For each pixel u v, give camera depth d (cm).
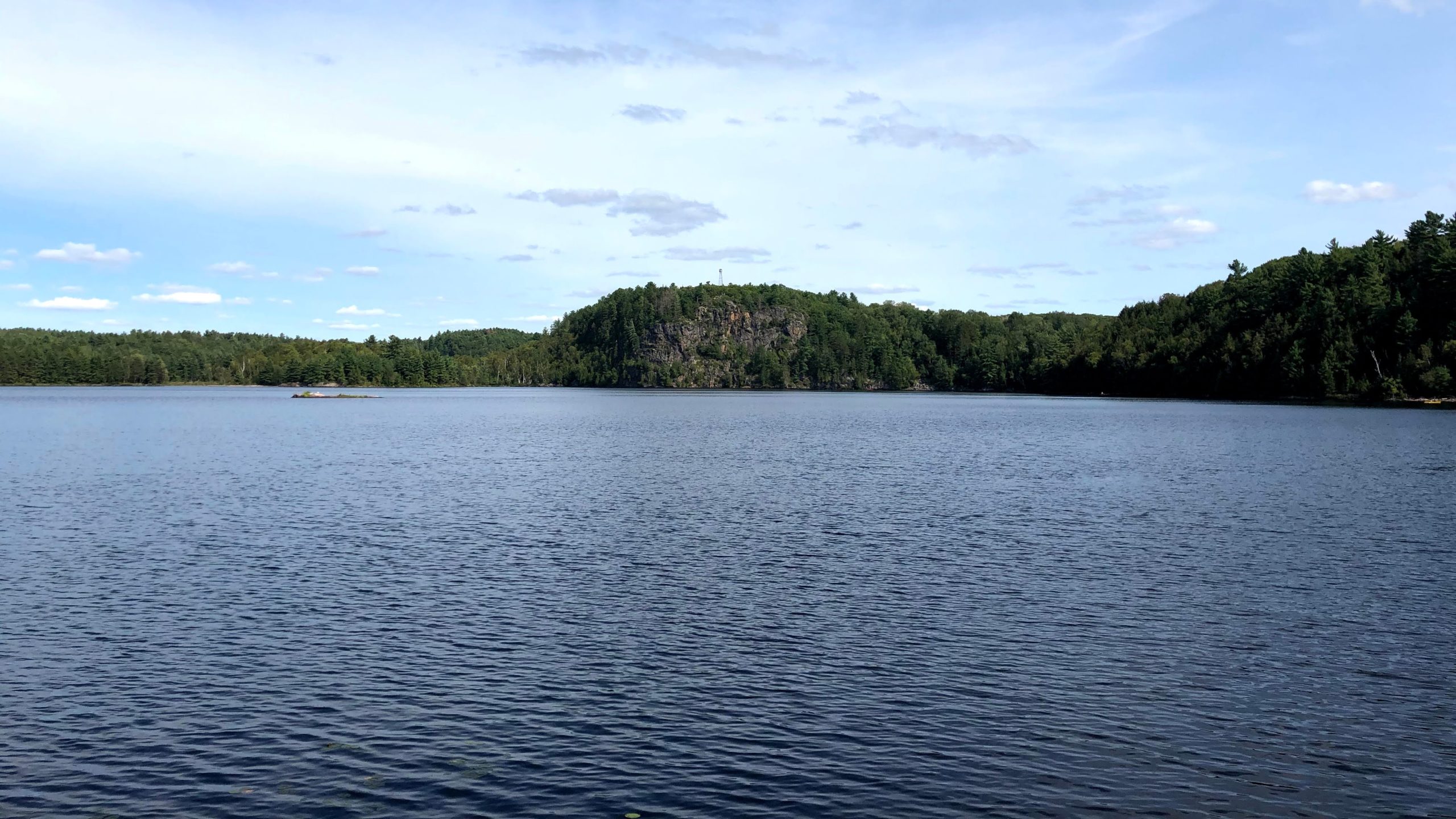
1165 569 3066
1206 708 1889
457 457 7119
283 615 2503
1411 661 2153
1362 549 3403
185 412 14650
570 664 2136
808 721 1825
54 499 4631
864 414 15412
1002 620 2472
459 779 1597
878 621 2470
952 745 1723
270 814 1489
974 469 6244
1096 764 1655
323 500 4634
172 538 3588
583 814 1489
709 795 1547
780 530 3825
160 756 1677
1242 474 5859
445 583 2867
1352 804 1528
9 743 1722
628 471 6078
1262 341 18775
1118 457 7100
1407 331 16225
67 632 2345
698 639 2317
